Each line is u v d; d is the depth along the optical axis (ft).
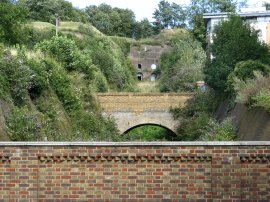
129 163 38.09
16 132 67.51
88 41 199.11
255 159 37.76
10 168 38.11
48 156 38.11
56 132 84.38
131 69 241.76
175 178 37.96
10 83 75.66
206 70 126.31
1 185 38.09
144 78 255.70
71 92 106.01
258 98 75.51
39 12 245.86
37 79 85.81
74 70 123.75
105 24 328.29
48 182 38.17
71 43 124.67
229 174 37.83
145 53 258.57
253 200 37.73
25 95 79.00
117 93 149.69
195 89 168.96
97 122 114.32
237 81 94.32
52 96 92.32
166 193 37.93
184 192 37.93
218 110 127.44
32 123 70.85
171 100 149.69
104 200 38.09
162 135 173.37
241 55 113.91
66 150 38.11
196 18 255.09
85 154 38.04
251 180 37.78
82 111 108.68
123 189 38.06
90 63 132.57
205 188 37.93
